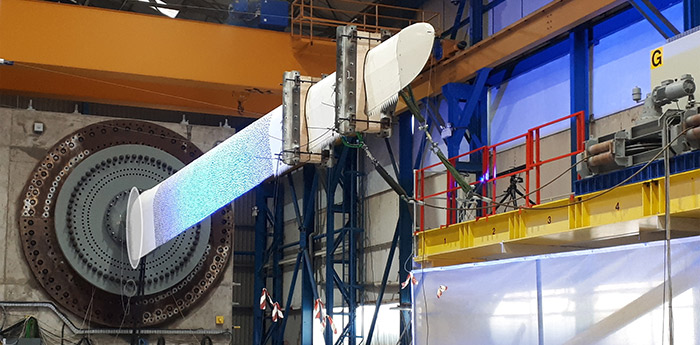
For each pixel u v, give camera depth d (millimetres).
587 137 19516
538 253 15461
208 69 23469
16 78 25047
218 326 25734
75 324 24156
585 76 19703
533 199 21172
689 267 9781
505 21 23016
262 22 24578
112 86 26328
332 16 30938
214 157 21047
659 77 13156
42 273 23891
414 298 15852
